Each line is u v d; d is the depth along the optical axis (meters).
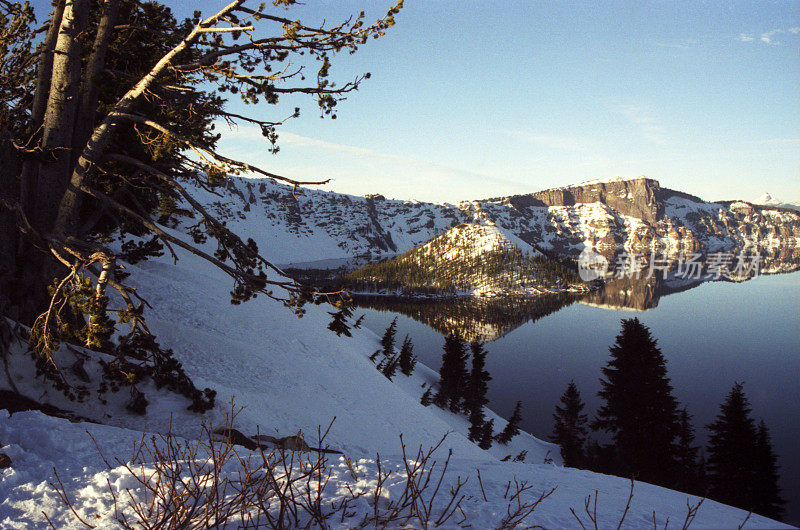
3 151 12.44
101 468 4.44
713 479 41.03
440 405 76.88
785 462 83.06
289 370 25.08
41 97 13.45
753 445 39.75
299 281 12.71
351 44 11.31
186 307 27.77
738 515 5.92
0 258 12.38
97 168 13.44
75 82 12.94
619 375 46.44
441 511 3.45
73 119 13.18
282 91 11.66
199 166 12.20
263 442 7.79
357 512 3.22
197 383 15.77
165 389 13.46
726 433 41.16
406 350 86.31
